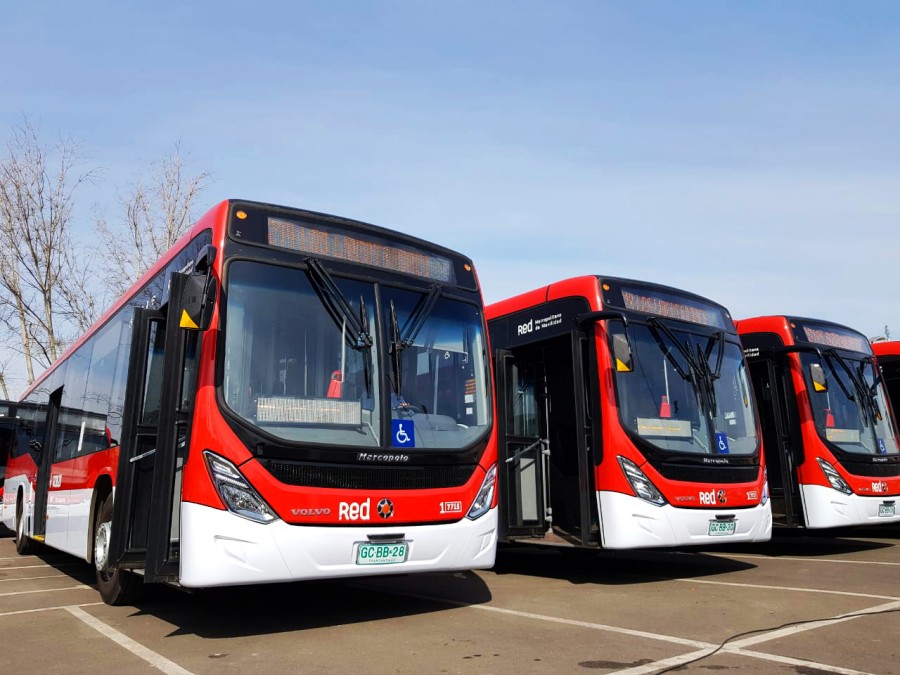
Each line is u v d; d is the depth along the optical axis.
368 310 6.73
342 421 6.20
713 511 8.77
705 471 8.91
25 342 26.03
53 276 26.34
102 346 9.39
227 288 6.12
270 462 5.75
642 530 8.34
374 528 6.00
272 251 6.45
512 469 9.66
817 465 11.03
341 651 5.37
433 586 8.53
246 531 5.58
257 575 5.56
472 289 7.72
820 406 11.37
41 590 8.97
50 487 11.06
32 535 11.94
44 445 11.98
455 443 6.75
